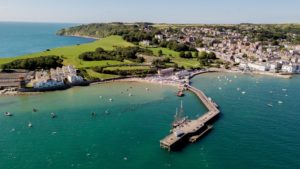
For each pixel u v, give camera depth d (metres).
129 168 117.38
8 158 123.12
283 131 153.75
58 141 139.25
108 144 136.88
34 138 142.25
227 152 131.00
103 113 179.12
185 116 176.00
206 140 143.25
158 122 164.88
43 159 122.75
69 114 176.50
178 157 126.81
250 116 177.75
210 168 118.19
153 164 120.69
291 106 198.62
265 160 123.88
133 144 137.38
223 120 170.38
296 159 124.56
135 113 180.12
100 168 116.94
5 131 150.12
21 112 179.25
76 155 126.38
